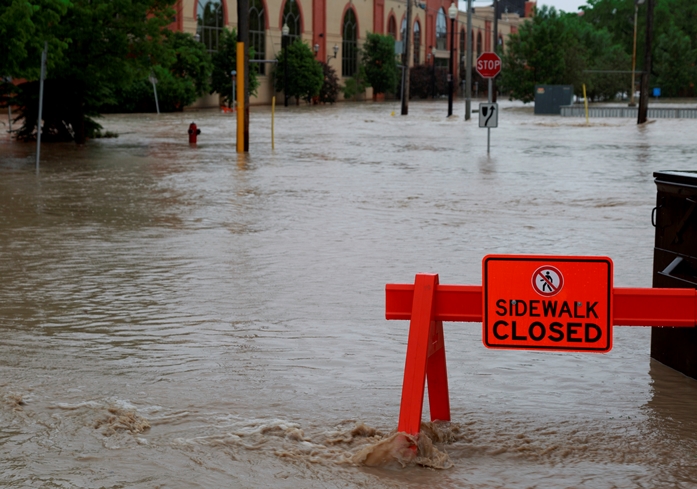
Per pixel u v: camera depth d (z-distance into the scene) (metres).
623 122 50.28
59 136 33.75
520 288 5.09
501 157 26.89
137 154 27.80
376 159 26.20
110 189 18.44
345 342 7.48
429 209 15.62
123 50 31.45
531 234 12.95
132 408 5.83
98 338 7.53
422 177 21.05
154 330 7.80
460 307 5.24
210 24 80.19
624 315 5.12
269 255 11.30
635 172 22.09
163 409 5.85
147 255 11.26
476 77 128.75
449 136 37.94
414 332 5.17
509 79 84.44
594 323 5.04
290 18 92.94
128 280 9.80
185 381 6.43
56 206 15.80
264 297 9.03
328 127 45.88
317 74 88.69
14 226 13.55
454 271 10.27
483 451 5.21
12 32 22.77
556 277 5.05
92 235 12.79
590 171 22.39
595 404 6.03
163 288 9.42
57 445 5.21
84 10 30.33
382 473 4.88
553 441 5.36
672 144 32.41
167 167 23.41
